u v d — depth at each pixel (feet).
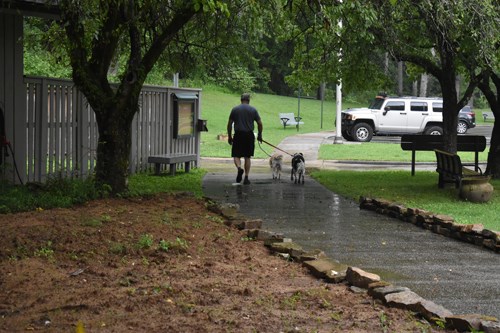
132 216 46.26
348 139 167.43
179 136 89.04
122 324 25.13
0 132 57.67
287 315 27.32
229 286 31.83
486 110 310.86
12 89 59.88
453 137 78.59
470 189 65.05
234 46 79.71
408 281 36.09
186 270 34.58
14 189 52.65
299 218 55.36
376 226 52.37
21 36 60.70
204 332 24.52
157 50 57.98
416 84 279.49
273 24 74.08
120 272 33.40
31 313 26.25
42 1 55.42
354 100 302.25
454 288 34.73
